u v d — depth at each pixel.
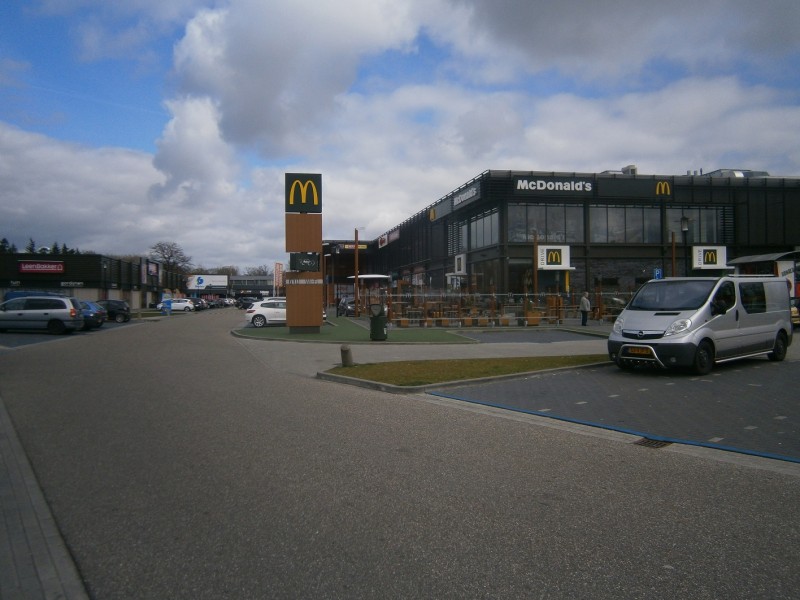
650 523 4.39
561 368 12.58
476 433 7.25
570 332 25.31
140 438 6.91
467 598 3.30
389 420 7.96
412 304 34.84
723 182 40.50
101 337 24.00
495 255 38.47
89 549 3.96
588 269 38.81
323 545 3.99
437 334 24.30
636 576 3.55
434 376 11.53
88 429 7.38
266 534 4.18
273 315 30.77
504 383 11.12
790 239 41.88
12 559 3.83
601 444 6.75
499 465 5.87
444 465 5.86
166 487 5.19
